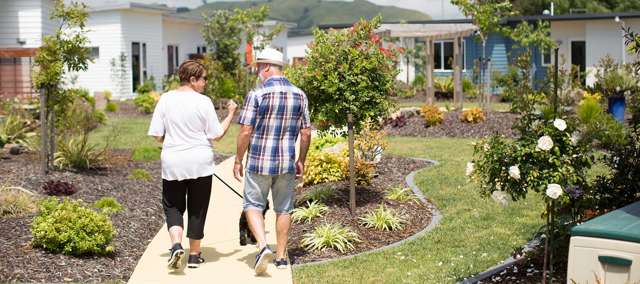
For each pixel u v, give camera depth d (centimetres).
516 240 817
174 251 682
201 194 712
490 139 662
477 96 2980
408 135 1875
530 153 627
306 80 947
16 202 898
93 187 1088
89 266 712
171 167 698
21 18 2534
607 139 714
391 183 1139
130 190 1090
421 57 3394
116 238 818
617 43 2927
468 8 2298
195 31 3928
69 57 1215
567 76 2081
